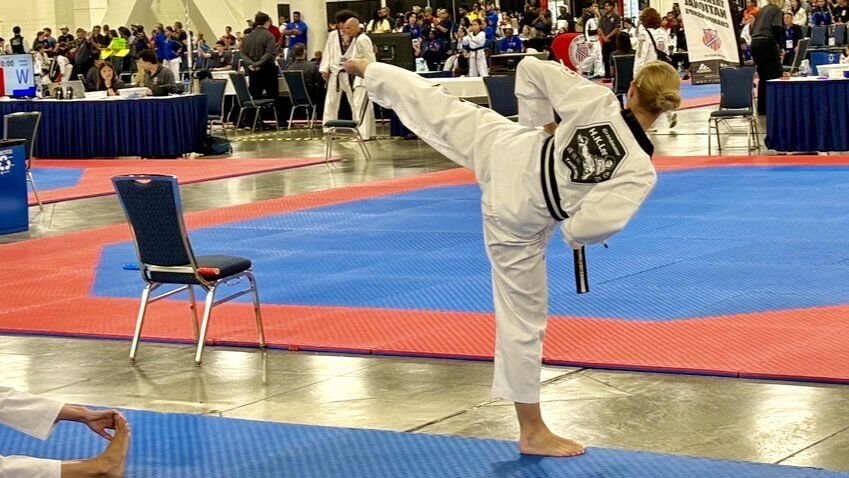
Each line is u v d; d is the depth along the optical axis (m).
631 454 4.16
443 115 4.15
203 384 5.36
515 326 4.15
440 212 10.23
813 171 11.66
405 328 6.16
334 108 17.64
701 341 5.61
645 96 3.80
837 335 5.61
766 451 4.12
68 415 3.88
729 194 10.38
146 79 17.61
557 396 4.91
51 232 10.12
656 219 9.23
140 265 5.84
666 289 6.80
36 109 16.47
